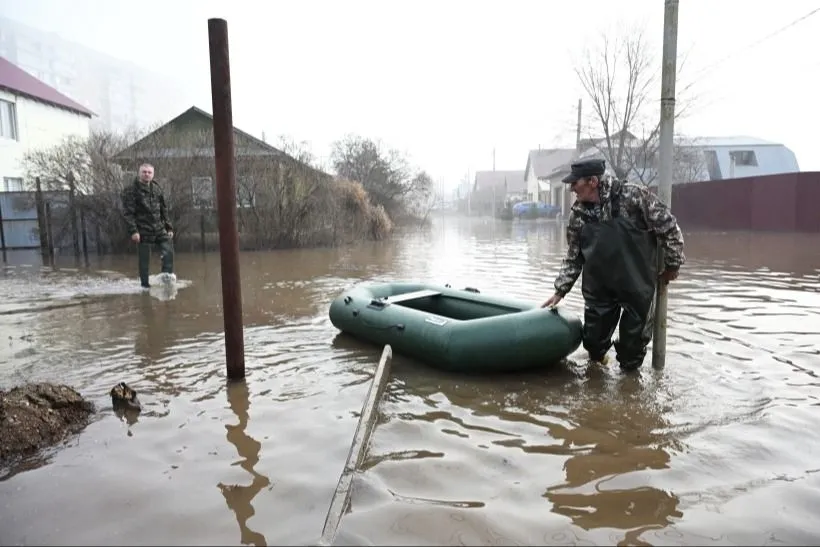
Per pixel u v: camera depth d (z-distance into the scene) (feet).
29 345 16.79
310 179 54.08
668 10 13.55
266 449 9.68
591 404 11.80
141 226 27.71
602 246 13.28
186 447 9.80
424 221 104.22
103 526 7.47
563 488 8.35
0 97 64.13
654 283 13.38
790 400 11.84
